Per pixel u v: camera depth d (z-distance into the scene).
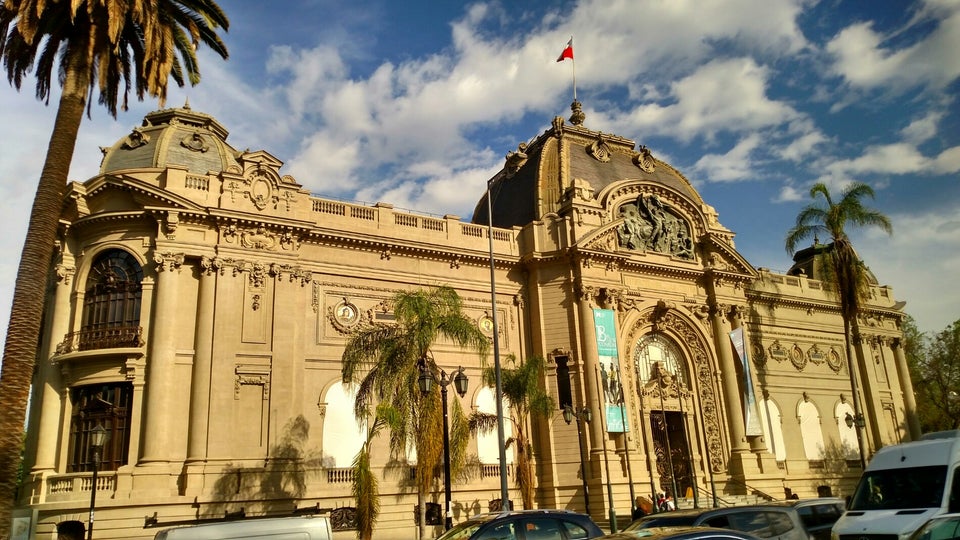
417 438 30.73
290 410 37.94
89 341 37.47
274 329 38.59
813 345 63.09
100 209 39.22
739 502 48.06
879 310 67.94
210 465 35.25
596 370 45.91
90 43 26.53
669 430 51.88
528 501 40.19
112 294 38.56
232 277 38.38
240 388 37.19
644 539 10.66
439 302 32.88
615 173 55.44
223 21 32.00
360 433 40.28
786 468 56.78
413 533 39.22
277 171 41.12
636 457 46.69
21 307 23.00
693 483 48.62
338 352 41.06
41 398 37.88
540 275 48.69
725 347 54.47
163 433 35.41
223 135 45.03
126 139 42.34
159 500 33.84
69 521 33.47
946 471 19.48
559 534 17.73
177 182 38.78
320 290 41.47
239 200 39.66
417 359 31.50
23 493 36.69
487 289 47.38
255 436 36.91
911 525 18.14
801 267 71.12
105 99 30.03
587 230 49.03
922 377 72.56
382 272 43.66
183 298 37.78
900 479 20.27
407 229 45.31
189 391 36.72
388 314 43.12
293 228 40.34
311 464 38.16
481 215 58.25
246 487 35.53
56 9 27.17
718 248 56.19
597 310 47.34
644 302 51.41
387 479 39.91
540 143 57.03
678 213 55.56
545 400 38.25
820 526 20.47
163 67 28.88
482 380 42.38
